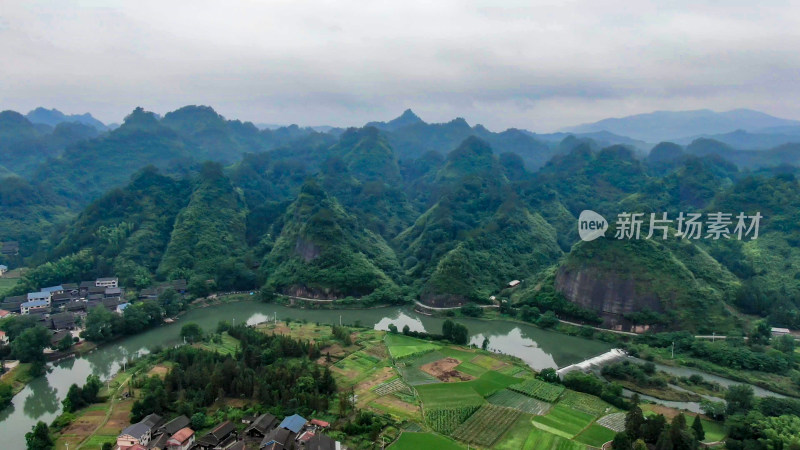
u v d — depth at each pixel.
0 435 101.12
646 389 122.12
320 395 107.25
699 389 122.50
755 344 144.50
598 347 158.00
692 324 159.38
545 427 100.88
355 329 165.38
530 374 129.50
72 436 94.50
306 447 85.50
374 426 96.31
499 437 97.06
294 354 134.50
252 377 111.88
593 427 101.25
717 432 99.38
